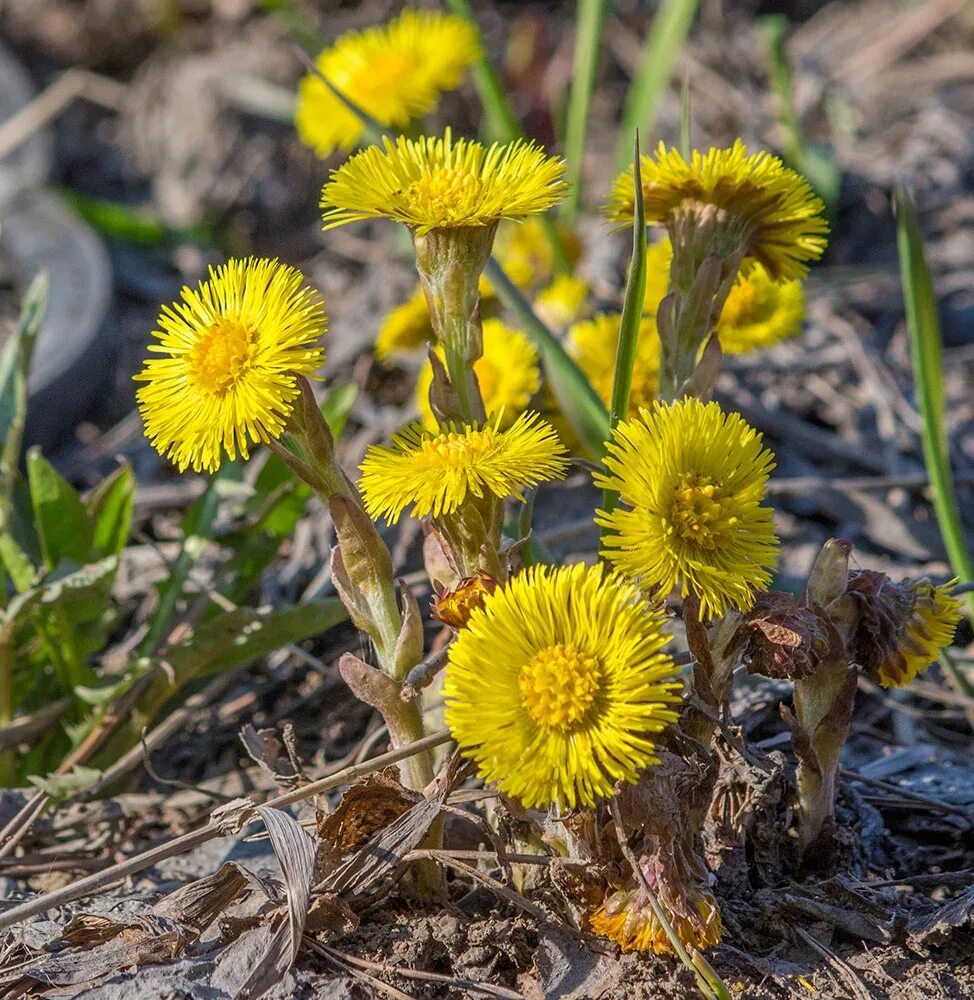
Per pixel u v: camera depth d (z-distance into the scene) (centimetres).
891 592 33
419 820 33
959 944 34
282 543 43
